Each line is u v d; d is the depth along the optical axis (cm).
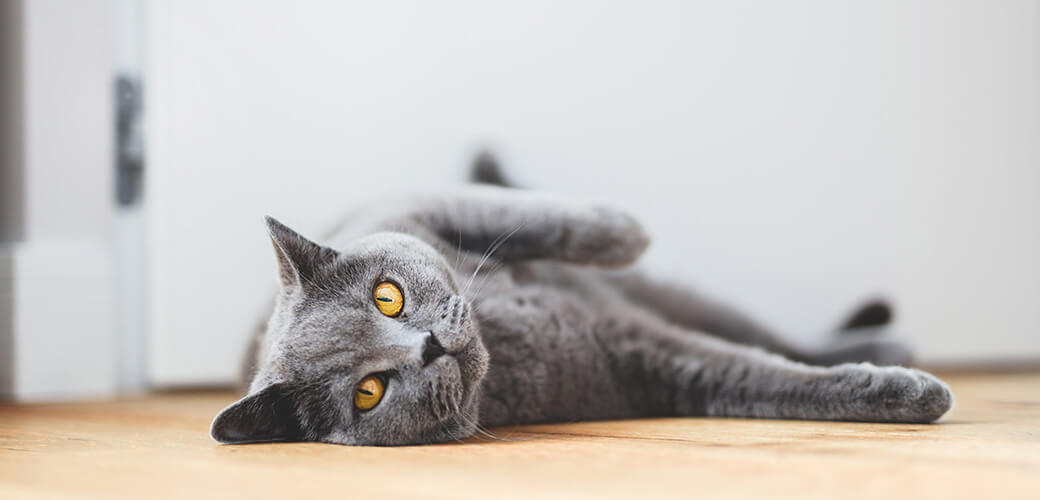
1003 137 141
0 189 126
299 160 121
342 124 121
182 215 121
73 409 108
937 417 83
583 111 125
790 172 131
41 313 123
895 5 136
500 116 124
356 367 78
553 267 98
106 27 129
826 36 132
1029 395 107
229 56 120
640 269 108
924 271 138
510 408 88
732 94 129
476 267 91
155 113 121
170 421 96
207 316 121
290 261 80
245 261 120
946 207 139
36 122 125
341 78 121
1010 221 142
